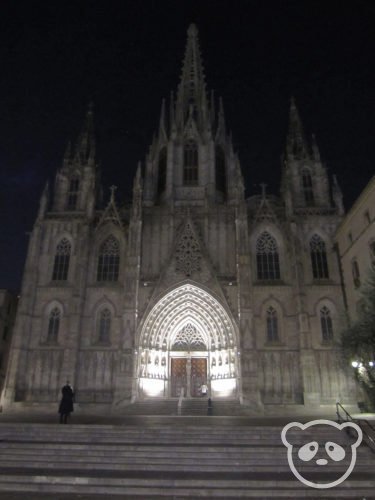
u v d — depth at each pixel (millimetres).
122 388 53000
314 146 70812
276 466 23375
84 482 20859
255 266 61656
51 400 54844
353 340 39562
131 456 24703
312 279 60062
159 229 64188
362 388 46969
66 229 64875
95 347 57438
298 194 66875
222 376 56906
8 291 73312
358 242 54125
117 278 61719
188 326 61312
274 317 58656
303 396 52812
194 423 35531
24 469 23109
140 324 57562
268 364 55812
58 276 62281
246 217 61688
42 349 57719
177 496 19516
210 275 59812
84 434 29172
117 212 65250
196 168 71062
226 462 23922
